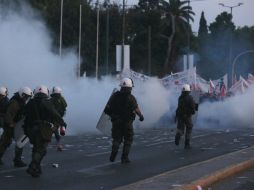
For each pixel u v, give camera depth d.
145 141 31.73
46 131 17.31
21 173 18.27
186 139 27.42
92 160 22.06
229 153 23.94
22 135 19.16
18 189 15.40
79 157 23.06
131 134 21.19
